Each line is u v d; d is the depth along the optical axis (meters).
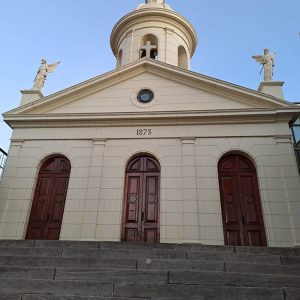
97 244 6.75
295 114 11.46
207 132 11.70
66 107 12.84
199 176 11.02
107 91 13.04
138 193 11.23
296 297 4.62
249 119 11.68
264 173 10.86
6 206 11.12
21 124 12.62
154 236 10.49
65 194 11.48
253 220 10.49
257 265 5.73
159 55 16.33
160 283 5.14
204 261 5.91
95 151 11.77
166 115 11.89
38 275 5.47
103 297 4.70
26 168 11.82
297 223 9.91
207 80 12.45
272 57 13.29
